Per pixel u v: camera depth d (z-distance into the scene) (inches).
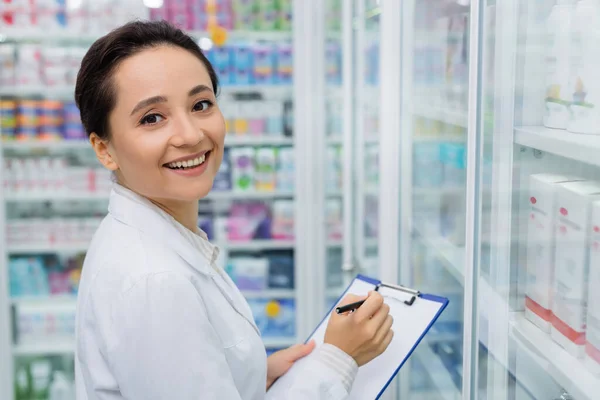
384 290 50.9
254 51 139.3
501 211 42.0
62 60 132.5
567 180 37.9
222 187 143.3
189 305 38.3
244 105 142.0
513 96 40.5
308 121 135.3
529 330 40.4
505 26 40.4
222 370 39.4
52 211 143.2
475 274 45.4
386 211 65.7
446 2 57.3
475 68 43.5
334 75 112.5
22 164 134.6
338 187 121.6
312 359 44.8
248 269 147.3
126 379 38.3
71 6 131.1
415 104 63.6
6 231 136.3
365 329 44.5
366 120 83.0
